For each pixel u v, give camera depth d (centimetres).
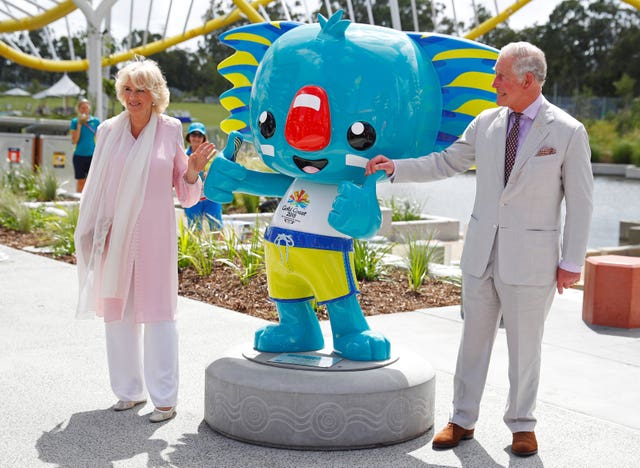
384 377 412
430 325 709
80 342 609
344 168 417
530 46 381
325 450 402
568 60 6769
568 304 815
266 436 406
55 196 1507
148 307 444
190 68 7712
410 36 442
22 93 4894
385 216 1325
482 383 416
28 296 770
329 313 448
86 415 451
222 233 976
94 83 2352
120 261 441
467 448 412
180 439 416
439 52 435
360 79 404
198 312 726
